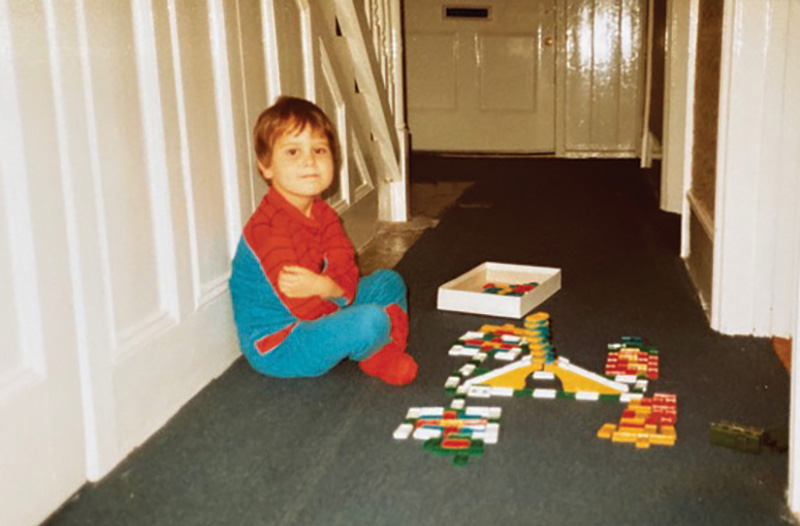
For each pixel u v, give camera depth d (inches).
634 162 225.5
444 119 244.1
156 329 78.0
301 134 84.8
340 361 93.2
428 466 70.2
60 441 65.3
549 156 238.8
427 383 87.1
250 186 97.0
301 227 87.9
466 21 237.0
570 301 113.3
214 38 89.5
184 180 83.2
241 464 71.3
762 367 89.5
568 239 147.1
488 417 77.6
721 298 99.0
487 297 106.7
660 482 67.0
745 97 93.6
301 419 79.5
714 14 111.6
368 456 72.2
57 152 64.5
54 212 64.1
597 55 232.5
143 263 76.8
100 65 69.8
